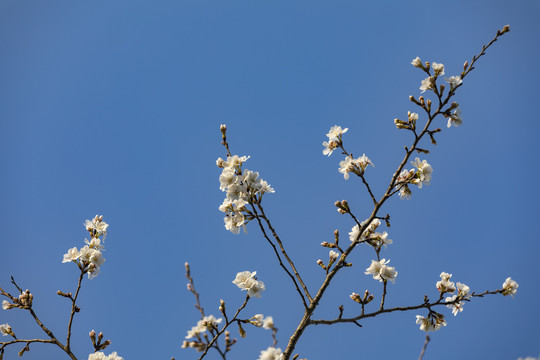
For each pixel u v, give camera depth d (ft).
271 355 3.94
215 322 3.85
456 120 4.09
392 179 4.08
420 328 4.08
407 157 4.08
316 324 3.98
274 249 4.03
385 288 4.02
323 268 4.09
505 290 4.09
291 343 3.93
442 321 4.06
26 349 4.09
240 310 3.95
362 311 4.01
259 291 3.99
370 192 4.09
